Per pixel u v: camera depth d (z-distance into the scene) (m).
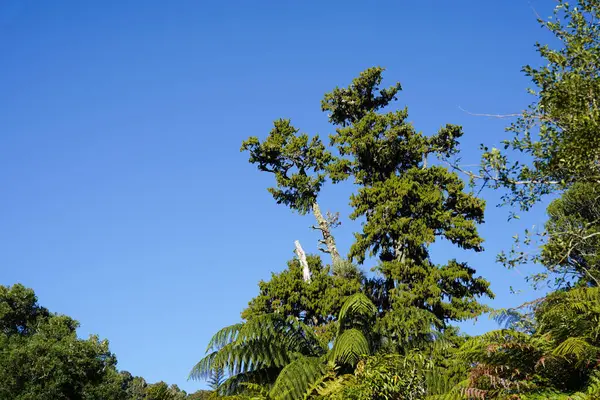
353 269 24.14
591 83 8.22
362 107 27.86
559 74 8.62
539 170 8.84
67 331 31.66
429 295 20.47
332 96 28.11
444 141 25.16
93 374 29.84
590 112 8.11
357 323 12.86
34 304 34.91
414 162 25.42
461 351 8.04
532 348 7.24
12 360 27.45
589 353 6.82
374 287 22.30
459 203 23.12
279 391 10.59
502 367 7.28
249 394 11.09
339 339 11.28
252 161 28.08
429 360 9.15
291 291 25.27
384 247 23.17
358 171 25.83
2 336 29.73
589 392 6.21
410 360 8.94
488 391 7.29
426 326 12.26
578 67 8.47
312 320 24.75
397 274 21.22
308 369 10.99
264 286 26.50
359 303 12.20
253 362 12.00
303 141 27.52
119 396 30.34
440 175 23.55
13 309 33.75
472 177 9.35
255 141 27.73
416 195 23.25
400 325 12.34
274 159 27.89
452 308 20.34
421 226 22.11
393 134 24.89
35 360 27.86
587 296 7.94
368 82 27.77
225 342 12.01
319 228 26.77
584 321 7.30
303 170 27.75
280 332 12.46
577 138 8.07
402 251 22.52
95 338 31.83
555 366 7.14
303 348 12.78
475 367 7.52
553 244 9.29
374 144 24.89
